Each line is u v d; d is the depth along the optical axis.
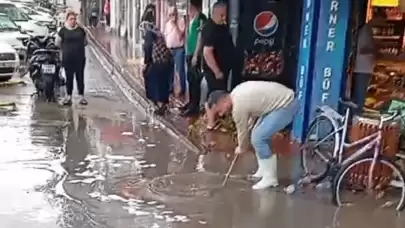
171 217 6.38
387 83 9.52
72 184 7.41
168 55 11.62
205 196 7.07
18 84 15.47
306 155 7.84
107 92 14.48
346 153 7.09
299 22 10.43
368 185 7.06
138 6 24.39
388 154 7.17
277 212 6.60
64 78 13.52
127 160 8.55
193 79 11.35
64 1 40.31
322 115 7.68
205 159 8.66
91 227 6.08
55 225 6.11
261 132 7.20
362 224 6.34
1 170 7.88
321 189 7.31
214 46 10.11
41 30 21.88
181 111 11.78
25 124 10.68
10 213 6.39
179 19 12.71
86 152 8.91
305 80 9.27
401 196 6.92
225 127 10.05
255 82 7.21
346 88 9.31
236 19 10.50
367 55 9.25
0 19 19.48
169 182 7.57
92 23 38.81
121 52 22.95
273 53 10.52
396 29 10.34
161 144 9.50
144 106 12.58
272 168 7.37
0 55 15.25
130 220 6.28
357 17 9.62
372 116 7.59
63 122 10.95
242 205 6.79
